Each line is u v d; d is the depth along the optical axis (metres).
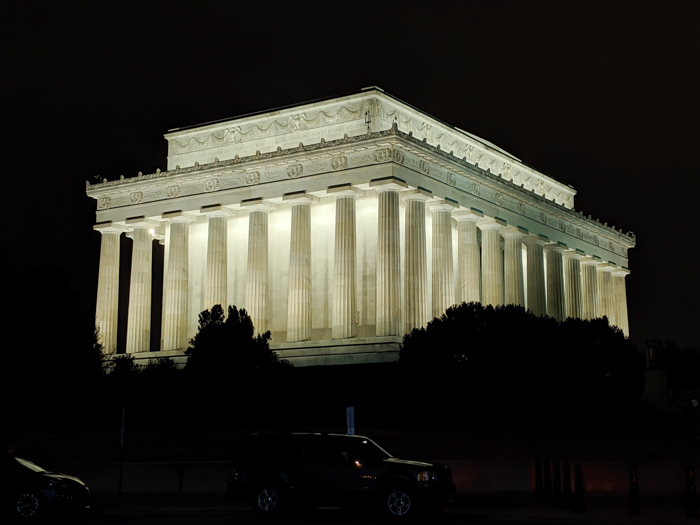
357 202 103.50
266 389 82.06
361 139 96.12
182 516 40.84
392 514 37.94
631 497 38.06
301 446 39.78
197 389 81.62
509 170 125.38
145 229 114.00
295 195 100.50
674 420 83.12
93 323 91.12
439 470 38.66
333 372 84.69
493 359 76.38
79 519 40.03
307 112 107.56
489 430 75.12
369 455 39.19
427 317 96.06
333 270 102.56
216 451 65.06
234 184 106.12
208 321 86.94
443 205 102.31
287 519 39.00
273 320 106.62
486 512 39.78
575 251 130.50
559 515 37.78
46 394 84.50
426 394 76.62
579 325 82.56
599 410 78.62
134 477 52.00
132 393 84.81
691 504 37.34
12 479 40.59
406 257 96.94
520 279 116.06
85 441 72.12
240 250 110.81
